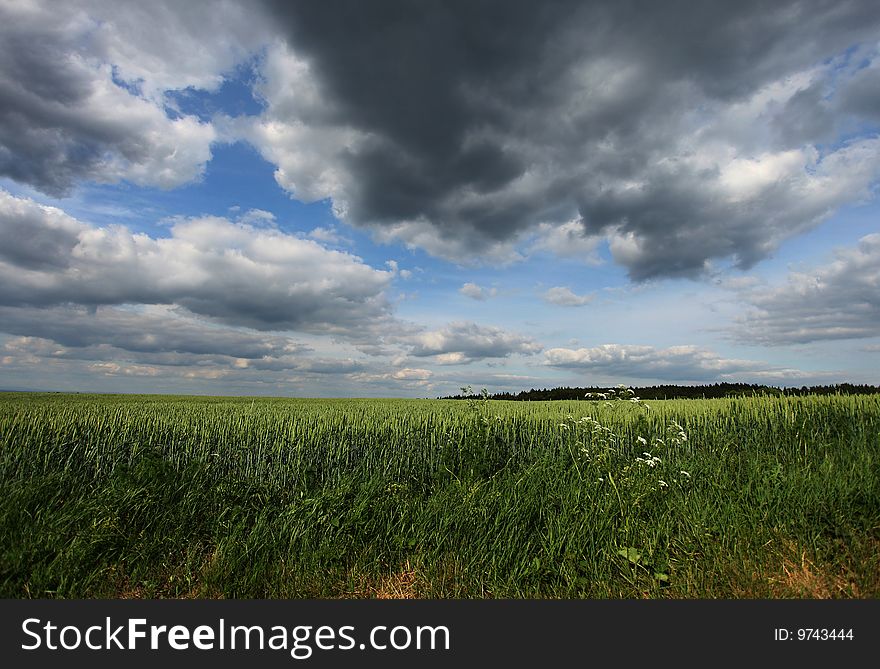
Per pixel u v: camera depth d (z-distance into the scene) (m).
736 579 4.95
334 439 9.57
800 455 8.12
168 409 12.95
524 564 5.46
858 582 4.75
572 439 9.16
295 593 5.31
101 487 7.05
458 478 7.59
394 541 6.04
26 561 5.23
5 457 7.56
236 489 7.24
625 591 5.03
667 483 6.93
